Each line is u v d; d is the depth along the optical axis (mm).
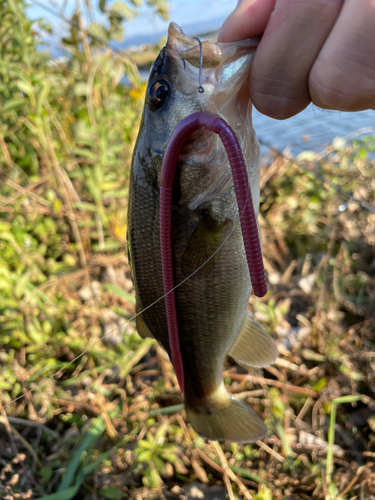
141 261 212
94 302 404
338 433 329
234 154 155
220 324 227
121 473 300
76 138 432
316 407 338
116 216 444
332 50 152
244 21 176
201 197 199
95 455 312
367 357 370
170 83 191
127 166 463
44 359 356
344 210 527
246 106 195
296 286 443
